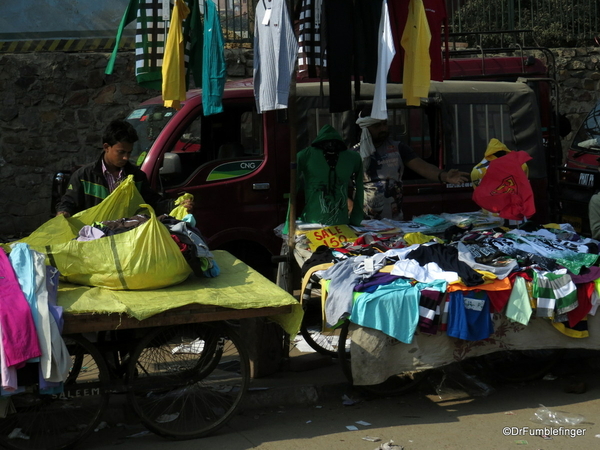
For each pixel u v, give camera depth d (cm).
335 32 499
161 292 426
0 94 1007
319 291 620
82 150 1037
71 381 435
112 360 462
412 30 514
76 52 1039
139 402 468
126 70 1034
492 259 491
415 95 518
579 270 486
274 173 689
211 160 710
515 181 578
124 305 396
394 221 634
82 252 423
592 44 1255
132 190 484
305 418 471
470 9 1270
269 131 687
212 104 505
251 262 716
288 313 433
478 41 1253
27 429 427
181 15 491
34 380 374
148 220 431
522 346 487
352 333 462
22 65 1008
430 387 529
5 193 1022
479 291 462
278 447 421
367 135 649
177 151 702
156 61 500
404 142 743
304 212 606
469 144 753
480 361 558
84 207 498
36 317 372
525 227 580
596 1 1234
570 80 1198
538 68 945
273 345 532
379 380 459
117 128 482
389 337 460
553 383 541
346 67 505
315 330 623
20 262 391
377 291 452
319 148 593
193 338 454
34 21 1021
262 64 484
